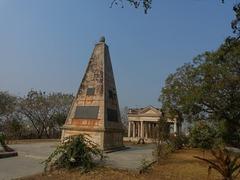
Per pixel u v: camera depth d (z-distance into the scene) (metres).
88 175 12.67
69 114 23.91
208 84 19.97
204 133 26.70
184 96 20.45
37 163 15.26
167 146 23.42
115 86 25.95
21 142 29.42
